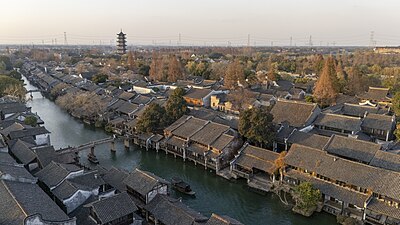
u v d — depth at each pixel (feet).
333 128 224.33
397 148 192.24
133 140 258.57
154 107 249.96
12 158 180.75
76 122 318.86
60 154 190.39
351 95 350.64
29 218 107.55
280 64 578.66
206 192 179.22
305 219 149.69
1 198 124.88
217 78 474.08
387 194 134.51
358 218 142.31
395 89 343.67
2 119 278.46
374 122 225.56
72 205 138.92
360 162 169.68
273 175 175.94
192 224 125.49
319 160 163.73
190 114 268.00
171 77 468.34
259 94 335.26
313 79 434.30
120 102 326.85
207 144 205.87
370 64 605.73
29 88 510.17
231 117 268.62
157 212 137.90
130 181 156.56
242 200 169.27
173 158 227.40
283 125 223.30
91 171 163.22
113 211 126.62
